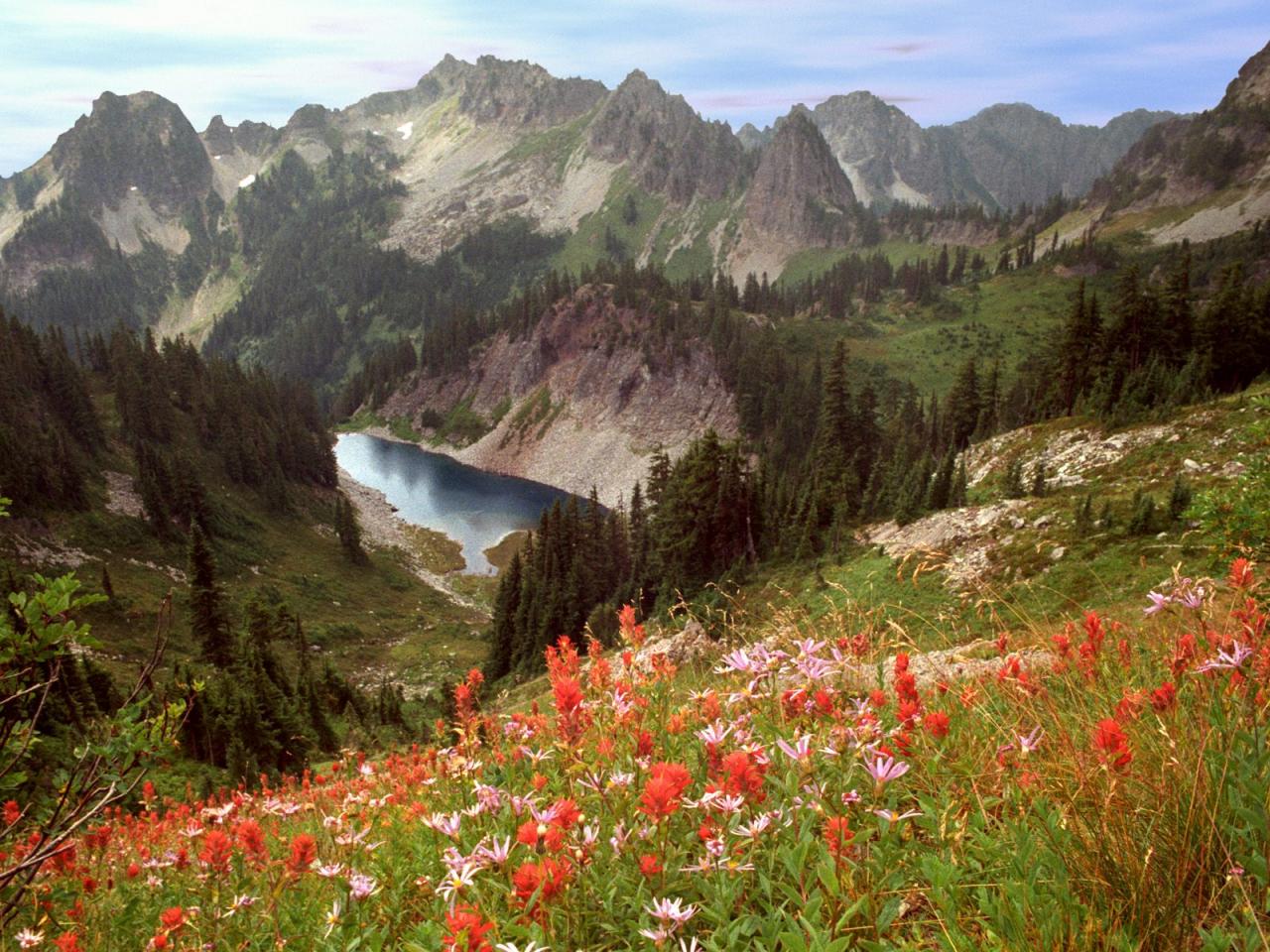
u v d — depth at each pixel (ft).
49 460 346.33
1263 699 9.31
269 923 11.41
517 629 259.60
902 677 11.66
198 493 390.83
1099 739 8.38
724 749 10.71
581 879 8.54
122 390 440.45
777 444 554.46
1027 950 6.61
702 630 18.30
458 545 522.06
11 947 12.13
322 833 15.12
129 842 19.88
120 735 12.16
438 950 7.70
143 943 13.08
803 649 11.75
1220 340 235.61
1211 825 7.24
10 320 407.23
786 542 224.53
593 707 12.81
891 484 238.27
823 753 10.12
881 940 7.07
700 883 7.98
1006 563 138.21
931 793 9.62
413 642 358.64
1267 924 6.54
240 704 126.00
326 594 389.39
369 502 595.47
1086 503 140.67
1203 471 153.89
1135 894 6.99
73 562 318.24
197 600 214.07
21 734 12.24
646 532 284.00
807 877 8.19
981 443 256.32
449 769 13.12
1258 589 11.01
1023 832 8.25
